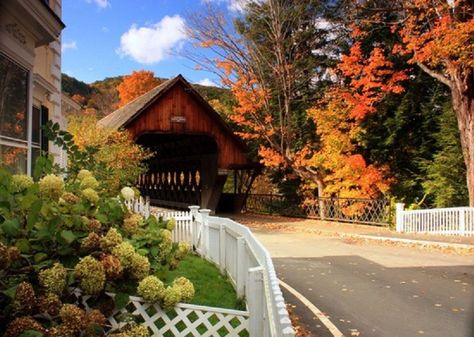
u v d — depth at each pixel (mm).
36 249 3439
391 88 19250
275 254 13688
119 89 47156
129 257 3775
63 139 5762
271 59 23703
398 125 20953
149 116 23828
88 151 5863
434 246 15023
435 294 8664
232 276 8648
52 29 8664
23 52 8055
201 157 29250
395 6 19203
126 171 15828
